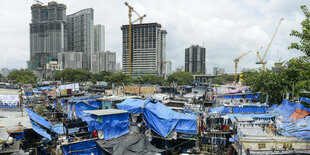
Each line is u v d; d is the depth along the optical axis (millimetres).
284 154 11914
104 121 18094
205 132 19078
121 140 17688
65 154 16625
